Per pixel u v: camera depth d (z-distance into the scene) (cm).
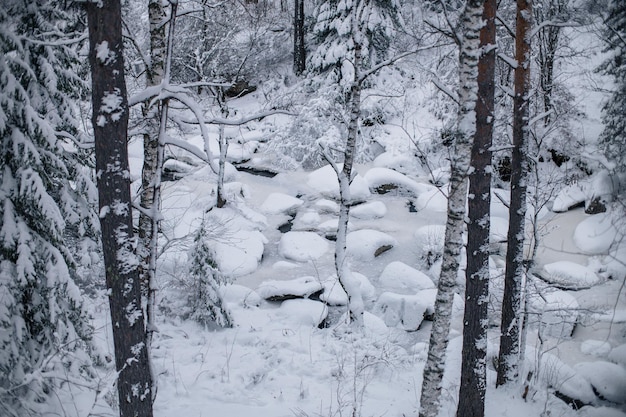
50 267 704
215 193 2064
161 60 981
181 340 1116
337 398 857
